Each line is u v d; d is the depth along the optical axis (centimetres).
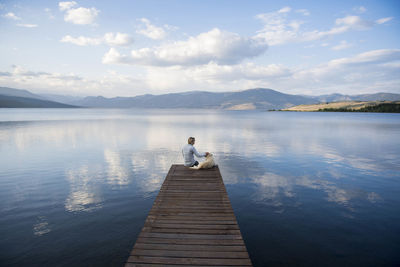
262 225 794
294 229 767
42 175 1388
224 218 656
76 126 4931
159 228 599
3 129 4131
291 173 1440
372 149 2288
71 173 1432
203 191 863
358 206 945
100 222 809
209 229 595
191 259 478
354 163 1702
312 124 5991
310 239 708
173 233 575
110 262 597
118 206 945
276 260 611
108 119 8138
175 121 7412
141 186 1197
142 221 818
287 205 957
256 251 650
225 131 4166
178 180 987
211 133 3828
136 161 1775
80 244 676
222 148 2380
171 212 693
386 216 855
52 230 752
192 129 4547
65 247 660
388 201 994
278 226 787
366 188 1162
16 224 790
